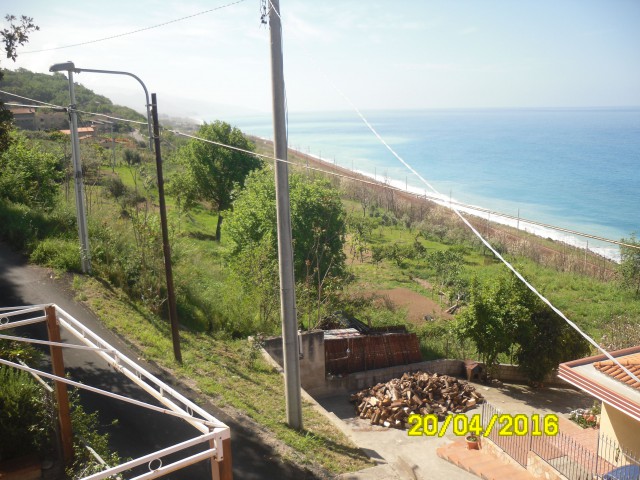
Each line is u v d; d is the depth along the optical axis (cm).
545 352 2083
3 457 997
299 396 1382
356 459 1301
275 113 1296
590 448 1378
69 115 2005
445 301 3456
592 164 15125
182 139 7400
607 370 1222
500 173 13712
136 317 1870
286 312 1354
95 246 2273
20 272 2039
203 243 4078
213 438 617
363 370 2083
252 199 3117
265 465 1178
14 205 2609
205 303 2214
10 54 1847
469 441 1494
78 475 912
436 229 6222
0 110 1922
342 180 8556
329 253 2969
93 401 1283
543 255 5316
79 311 1784
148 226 2230
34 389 1074
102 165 5000
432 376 1998
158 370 1511
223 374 1625
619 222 8162
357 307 2945
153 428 1216
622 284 4241
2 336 814
